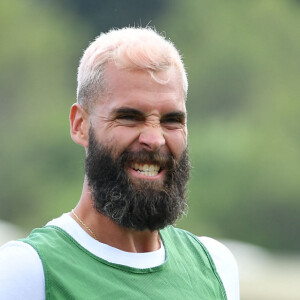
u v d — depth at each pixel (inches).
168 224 450.9
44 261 432.5
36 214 2903.5
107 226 450.0
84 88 455.2
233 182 3019.2
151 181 442.0
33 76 3454.7
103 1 3742.6
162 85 443.5
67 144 3016.7
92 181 449.4
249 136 3216.0
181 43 3828.7
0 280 425.4
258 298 1775.3
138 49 443.2
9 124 3179.1
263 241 3122.5
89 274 438.0
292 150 3270.2
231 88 3570.4
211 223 2942.9
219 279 470.6
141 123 442.9
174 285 453.7
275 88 3612.2
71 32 3690.9
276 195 3142.2
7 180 2974.9
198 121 3331.7
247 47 3740.2
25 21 3700.8
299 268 2422.5
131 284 442.3
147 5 3786.9
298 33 3946.9
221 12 3934.5
